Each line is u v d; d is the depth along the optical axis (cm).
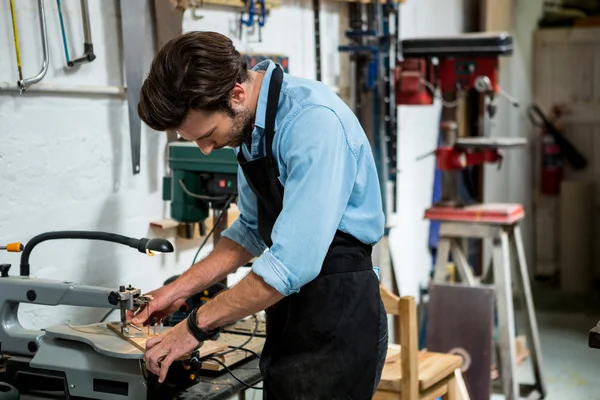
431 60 417
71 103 280
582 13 684
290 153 189
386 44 420
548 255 706
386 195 436
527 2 674
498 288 407
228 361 242
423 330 501
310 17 406
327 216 185
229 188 284
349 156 193
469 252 570
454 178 424
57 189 278
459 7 574
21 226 266
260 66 205
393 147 453
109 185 298
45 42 266
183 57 182
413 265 521
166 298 226
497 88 411
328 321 206
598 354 520
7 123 259
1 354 235
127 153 304
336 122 190
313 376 207
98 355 214
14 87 258
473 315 412
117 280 304
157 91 183
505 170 630
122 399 210
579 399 446
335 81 432
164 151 321
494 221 405
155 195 319
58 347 220
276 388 212
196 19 329
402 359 282
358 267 209
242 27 357
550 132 687
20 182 265
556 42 686
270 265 185
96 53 289
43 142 271
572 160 687
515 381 407
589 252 673
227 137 195
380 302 215
